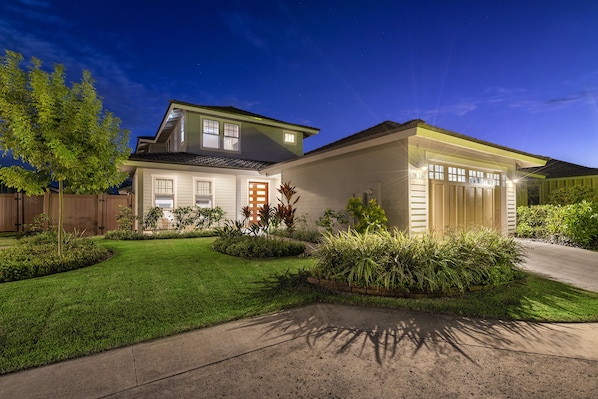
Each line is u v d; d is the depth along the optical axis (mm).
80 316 3283
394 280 4090
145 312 3422
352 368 2320
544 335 2951
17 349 2562
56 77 5512
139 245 8203
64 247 6586
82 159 5711
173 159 12203
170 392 2002
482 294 4148
